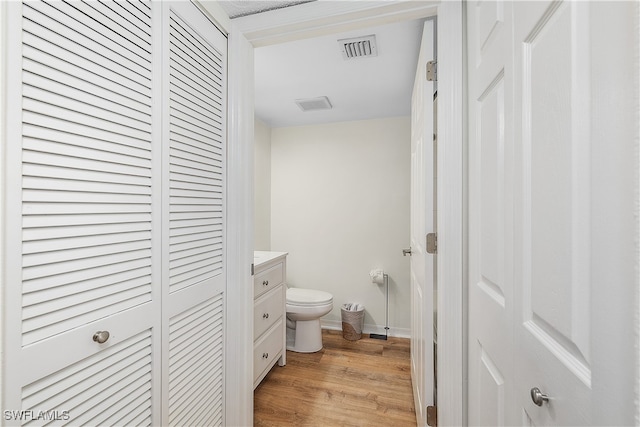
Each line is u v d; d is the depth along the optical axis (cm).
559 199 48
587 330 42
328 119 314
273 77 218
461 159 110
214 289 125
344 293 319
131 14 83
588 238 42
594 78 40
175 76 101
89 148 72
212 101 123
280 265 227
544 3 53
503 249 73
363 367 231
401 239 305
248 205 137
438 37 113
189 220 109
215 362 126
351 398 190
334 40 172
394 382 209
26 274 59
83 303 70
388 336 300
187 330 108
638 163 32
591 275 40
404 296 303
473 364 101
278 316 222
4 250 55
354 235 318
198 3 111
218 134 127
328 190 325
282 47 179
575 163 44
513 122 66
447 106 111
